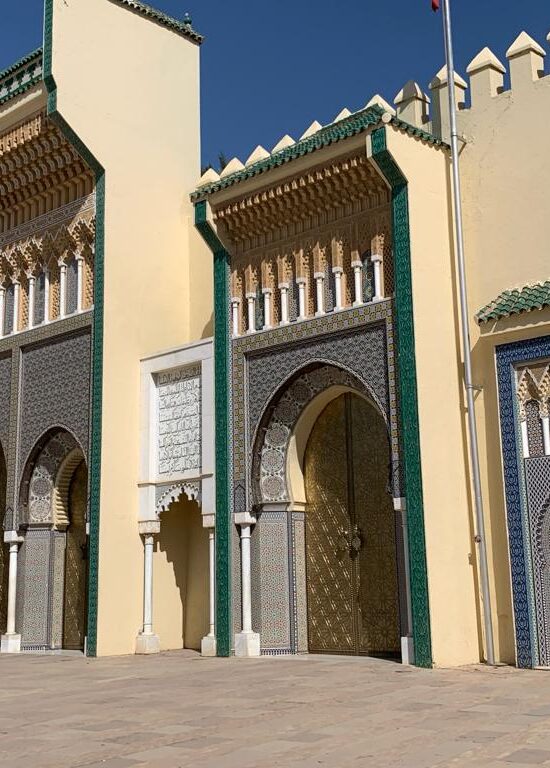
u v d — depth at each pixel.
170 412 12.49
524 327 9.56
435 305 10.11
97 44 13.06
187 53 14.35
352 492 11.13
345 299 10.76
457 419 10.03
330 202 10.91
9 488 13.71
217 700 6.97
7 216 14.61
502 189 10.34
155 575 12.55
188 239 13.83
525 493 9.41
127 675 9.23
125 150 13.17
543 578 9.23
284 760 4.62
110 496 12.17
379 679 8.15
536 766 4.31
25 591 13.38
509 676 8.30
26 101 13.23
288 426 11.32
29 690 8.13
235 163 13.40
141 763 4.67
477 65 10.77
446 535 9.56
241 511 11.27
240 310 11.83
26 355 13.97
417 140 10.30
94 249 12.98
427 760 4.52
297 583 11.25
